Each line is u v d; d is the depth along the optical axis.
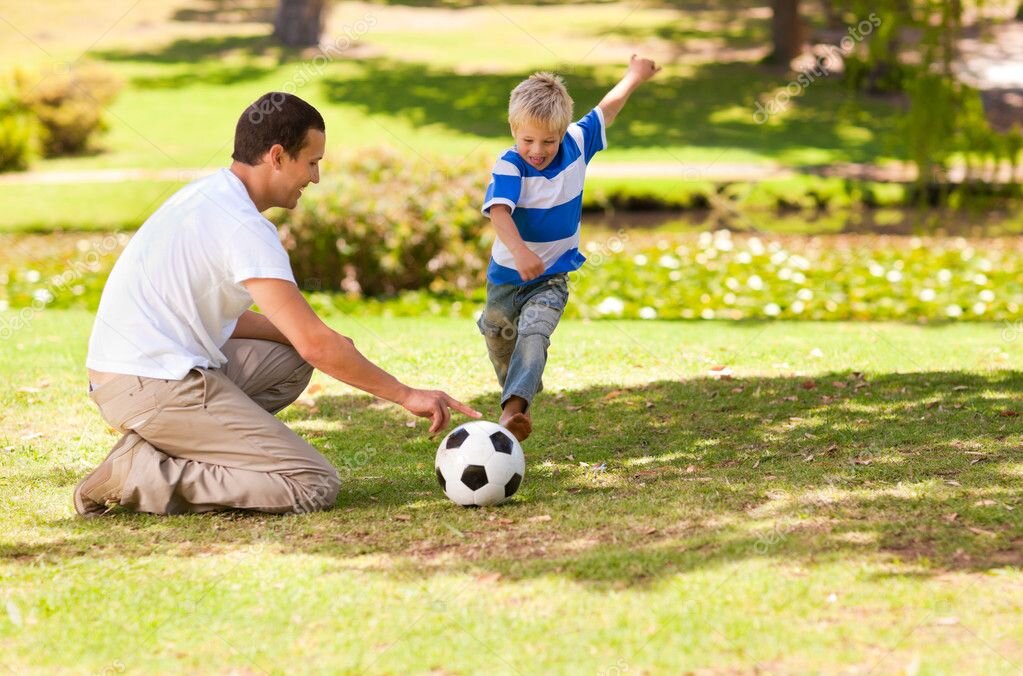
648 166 24.75
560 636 4.24
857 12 19.69
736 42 42.41
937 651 4.04
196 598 4.70
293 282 5.77
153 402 5.77
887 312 13.13
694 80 35.94
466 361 9.82
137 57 39.81
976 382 8.58
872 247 18.09
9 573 5.00
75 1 48.59
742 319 12.92
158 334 5.77
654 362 9.75
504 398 6.52
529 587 4.68
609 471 6.61
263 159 5.89
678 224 20.66
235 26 45.66
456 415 8.10
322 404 8.48
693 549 5.02
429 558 5.08
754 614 4.36
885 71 33.25
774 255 16.44
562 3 52.94
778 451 6.86
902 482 5.98
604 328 11.90
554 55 40.38
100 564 5.10
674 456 6.88
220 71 37.69
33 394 8.62
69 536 5.55
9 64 36.84
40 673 4.07
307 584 4.81
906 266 15.84
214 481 5.85
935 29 18.09
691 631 4.24
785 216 21.28
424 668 4.05
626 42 43.22
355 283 14.56
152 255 5.77
